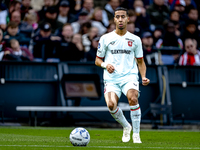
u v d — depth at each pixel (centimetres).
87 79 3681
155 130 3288
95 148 1313
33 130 2847
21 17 3934
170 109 3706
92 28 4091
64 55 4003
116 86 1703
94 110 3531
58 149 1256
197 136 2548
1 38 3841
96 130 3081
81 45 4047
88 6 4128
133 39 1714
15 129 2900
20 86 3734
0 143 1513
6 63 3703
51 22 4009
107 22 4166
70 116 3775
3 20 3862
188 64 4309
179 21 4381
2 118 3559
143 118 3978
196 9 4444
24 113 3750
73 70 3853
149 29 4272
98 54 1758
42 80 3769
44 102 3772
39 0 4006
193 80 4100
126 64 1703
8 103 3697
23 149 1242
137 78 1731
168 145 1591
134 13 4238
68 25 4031
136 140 1675
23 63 3744
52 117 3772
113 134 2603
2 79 3659
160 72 4012
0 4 3869
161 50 4225
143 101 3991
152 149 1335
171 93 4059
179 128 3734
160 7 4341
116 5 4203
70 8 4075
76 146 1402
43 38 3953
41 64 3781
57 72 3797
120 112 1694
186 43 4347
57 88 3794
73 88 3616
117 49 1705
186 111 4078
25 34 3922
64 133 2616
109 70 1631
